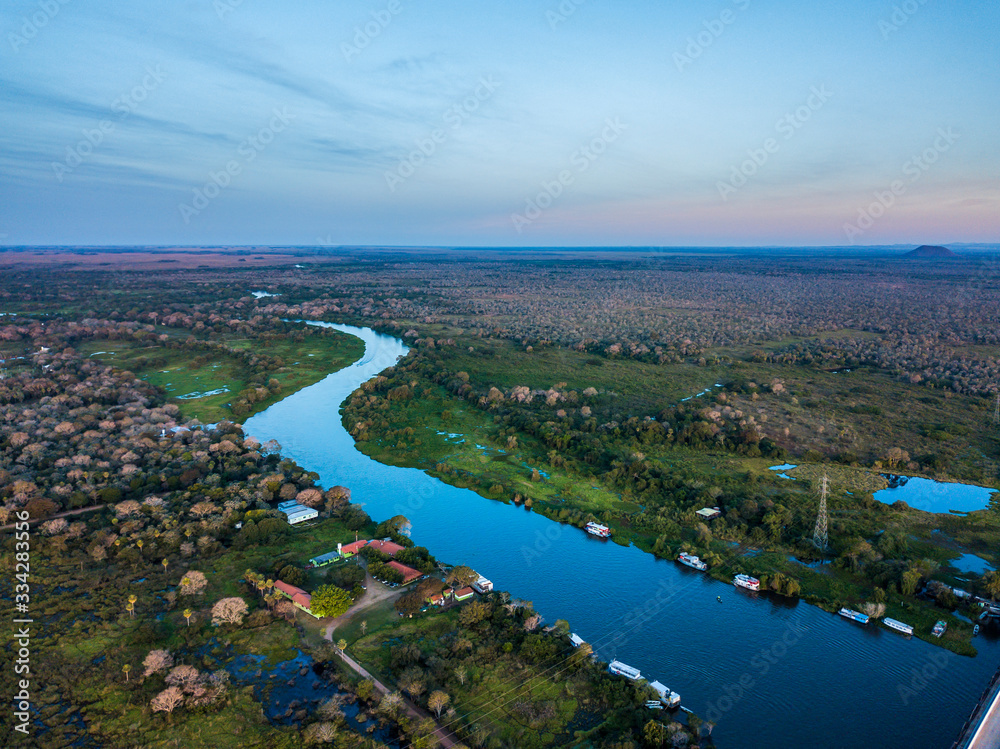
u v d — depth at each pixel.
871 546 115.25
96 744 71.31
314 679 82.88
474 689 81.12
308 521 127.69
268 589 100.88
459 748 71.00
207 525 119.06
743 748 73.06
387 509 136.62
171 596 98.69
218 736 72.75
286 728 73.69
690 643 92.69
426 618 96.12
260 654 87.50
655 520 128.50
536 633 91.31
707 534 120.88
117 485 133.88
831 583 107.00
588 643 91.12
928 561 110.19
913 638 93.88
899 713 79.19
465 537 124.25
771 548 118.62
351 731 73.88
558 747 72.06
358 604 99.19
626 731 74.25
